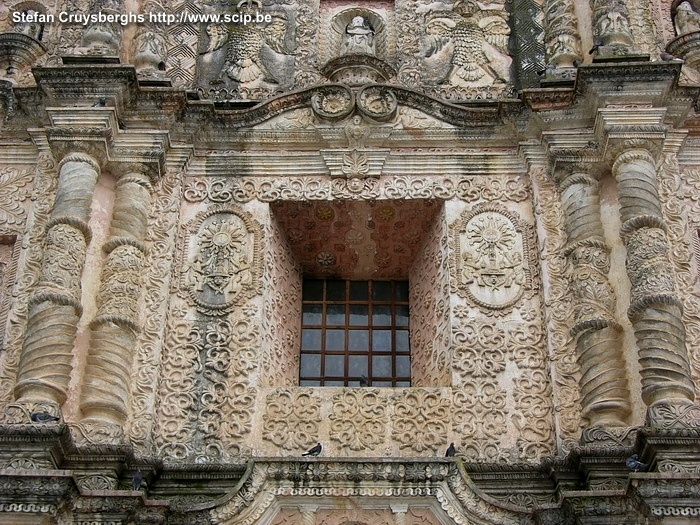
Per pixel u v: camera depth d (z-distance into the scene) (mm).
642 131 13172
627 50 14094
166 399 12172
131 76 13594
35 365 11625
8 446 10953
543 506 10711
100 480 11180
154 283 12844
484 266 13086
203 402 12148
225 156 13930
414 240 14086
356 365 13641
